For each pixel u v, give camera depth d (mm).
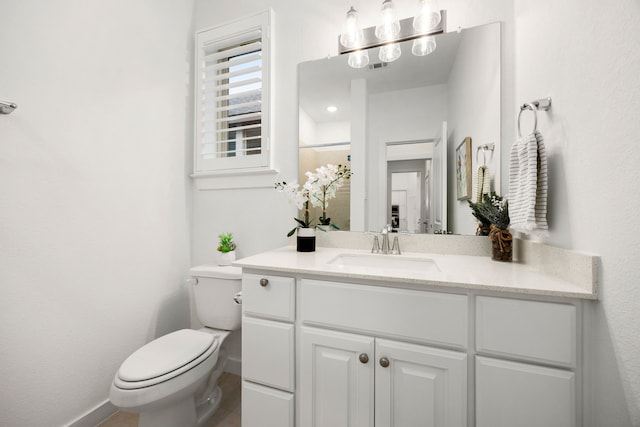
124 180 1508
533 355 780
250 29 1748
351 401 989
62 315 1246
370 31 1514
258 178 1762
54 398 1213
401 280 903
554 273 901
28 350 1136
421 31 1416
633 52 598
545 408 768
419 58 1453
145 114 1624
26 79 1128
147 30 1633
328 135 1610
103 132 1407
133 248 1556
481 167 1345
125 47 1512
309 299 1044
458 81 1391
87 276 1341
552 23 939
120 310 1484
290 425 1063
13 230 1099
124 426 1354
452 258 1286
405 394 913
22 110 1118
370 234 1527
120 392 1017
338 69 1593
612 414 670
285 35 1709
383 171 1516
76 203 1297
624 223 632
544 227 893
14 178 1101
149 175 1648
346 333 998
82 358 1314
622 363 641
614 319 664
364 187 1544
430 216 1440
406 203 1480
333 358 1006
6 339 1078
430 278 884
